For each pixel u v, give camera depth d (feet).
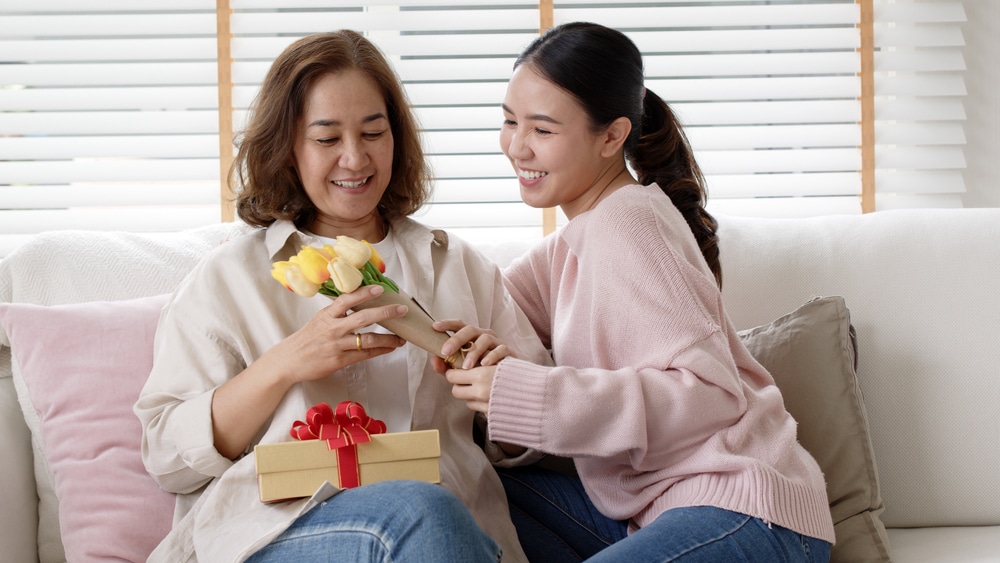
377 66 5.36
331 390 5.02
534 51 5.31
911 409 6.27
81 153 8.08
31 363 5.57
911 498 6.20
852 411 5.80
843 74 8.41
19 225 7.98
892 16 8.21
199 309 5.01
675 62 8.22
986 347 6.32
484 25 8.18
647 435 4.68
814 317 5.99
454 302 5.41
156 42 8.07
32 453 5.97
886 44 8.26
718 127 8.36
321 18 8.09
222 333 4.98
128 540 5.24
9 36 8.07
